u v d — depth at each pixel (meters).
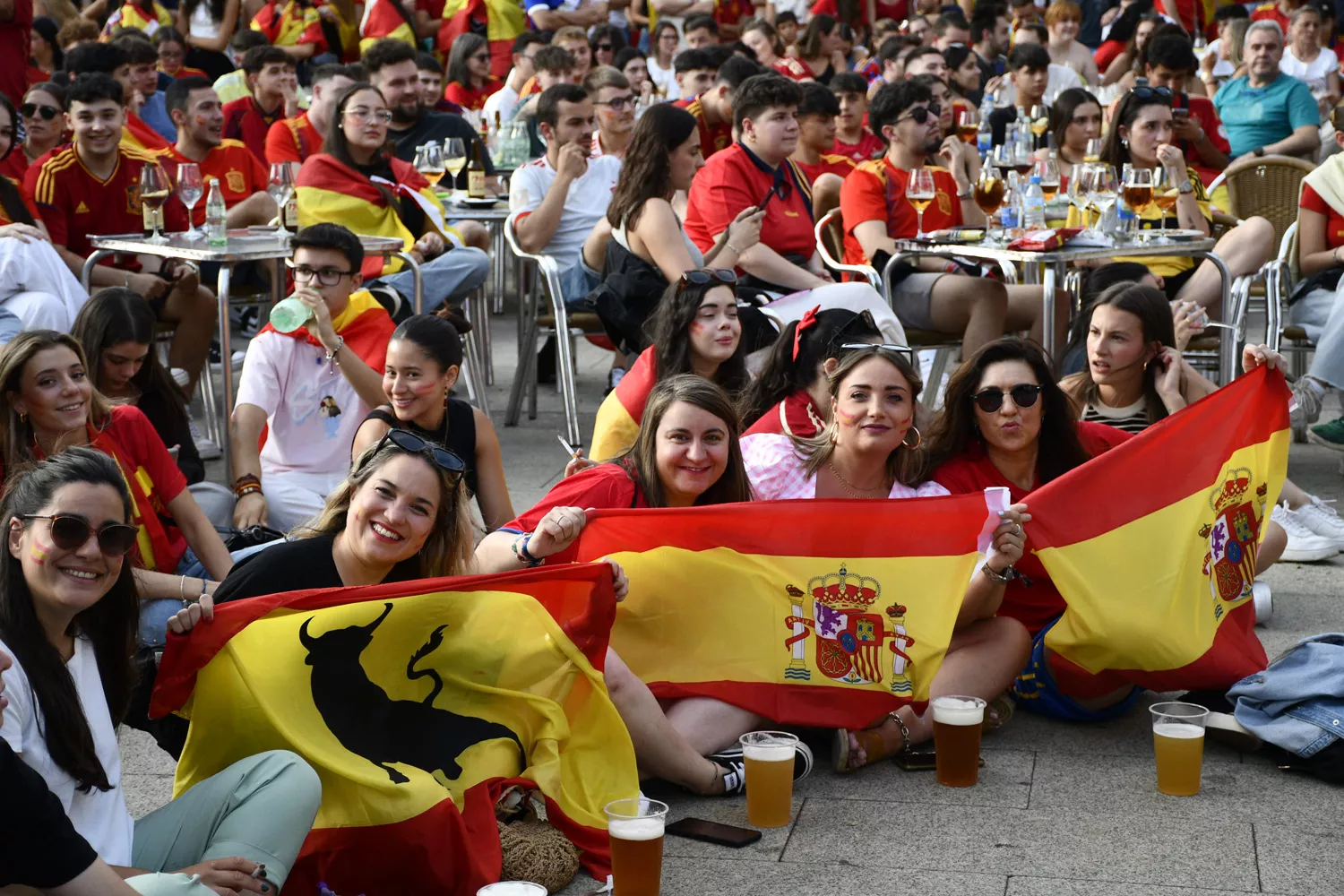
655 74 13.96
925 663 3.99
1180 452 4.33
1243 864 3.43
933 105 7.62
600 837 3.46
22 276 6.29
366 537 3.38
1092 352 5.09
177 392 5.46
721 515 3.97
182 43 11.68
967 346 7.14
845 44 13.65
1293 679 4.02
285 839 2.93
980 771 4.04
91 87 7.16
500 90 12.17
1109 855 3.49
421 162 8.20
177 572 4.67
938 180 7.82
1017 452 4.48
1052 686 4.39
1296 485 6.84
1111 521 4.23
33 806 2.35
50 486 2.67
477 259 7.70
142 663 3.41
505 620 3.49
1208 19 16.42
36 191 7.16
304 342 5.72
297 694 3.23
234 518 5.41
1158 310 5.03
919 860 3.47
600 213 8.38
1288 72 12.56
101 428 4.43
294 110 10.22
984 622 4.29
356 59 13.91
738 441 4.10
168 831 2.97
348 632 3.29
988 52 14.05
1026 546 4.21
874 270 7.30
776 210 7.26
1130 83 12.73
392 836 3.15
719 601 3.99
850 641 4.00
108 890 2.41
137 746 4.28
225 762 3.21
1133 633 4.16
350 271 5.97
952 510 4.03
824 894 3.30
